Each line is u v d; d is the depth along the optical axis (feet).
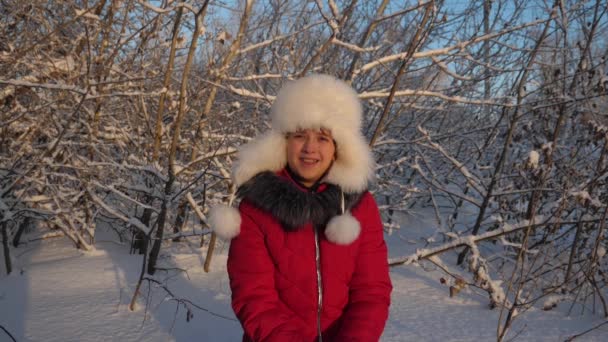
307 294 4.96
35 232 18.88
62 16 14.83
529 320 10.32
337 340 4.84
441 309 10.93
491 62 17.24
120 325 9.55
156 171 13.55
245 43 17.90
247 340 5.27
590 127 12.62
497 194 14.60
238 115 16.37
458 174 23.22
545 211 13.67
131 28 16.19
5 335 8.78
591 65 13.70
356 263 5.23
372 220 5.37
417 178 22.53
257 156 5.21
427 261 14.98
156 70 15.74
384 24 17.38
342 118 5.16
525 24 12.67
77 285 12.25
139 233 15.48
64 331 9.11
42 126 14.69
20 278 12.86
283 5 18.16
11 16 14.70
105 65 14.35
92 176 15.08
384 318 5.05
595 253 10.12
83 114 15.94
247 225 5.12
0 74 13.29
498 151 19.48
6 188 13.62
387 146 19.10
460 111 21.54
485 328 9.70
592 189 12.26
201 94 14.94
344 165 5.19
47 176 15.81
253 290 4.94
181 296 11.56
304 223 4.87
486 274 10.84
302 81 5.36
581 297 11.97
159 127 14.35
